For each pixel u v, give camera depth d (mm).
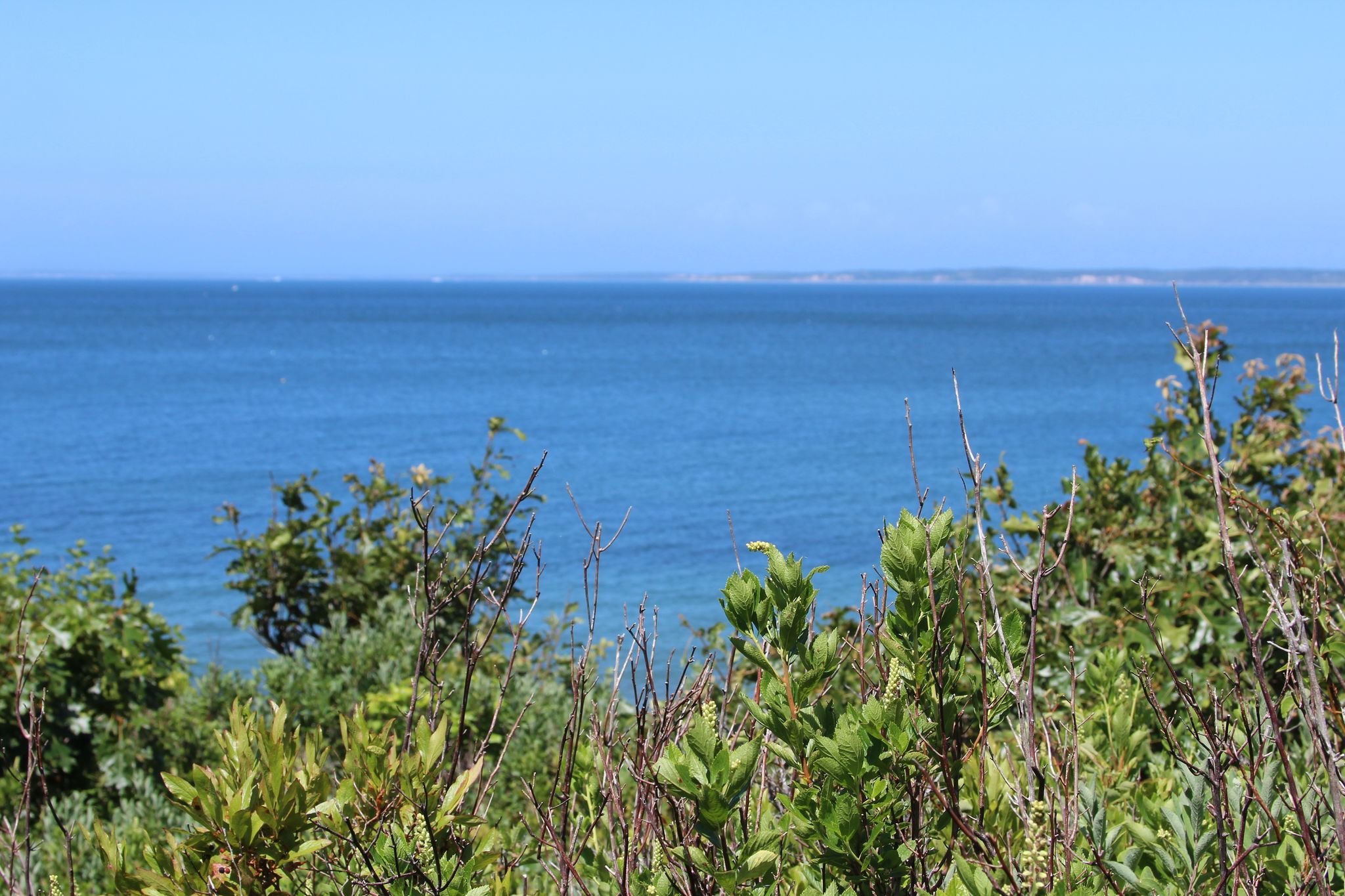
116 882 2223
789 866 2324
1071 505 2016
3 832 2420
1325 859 2111
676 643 12469
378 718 5758
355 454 35156
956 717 2121
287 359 78312
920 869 2182
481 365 74688
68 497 27875
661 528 23891
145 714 6633
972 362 78062
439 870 2125
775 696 2055
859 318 168875
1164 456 5965
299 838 2281
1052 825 2020
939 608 2109
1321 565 2365
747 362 77812
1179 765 2924
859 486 29219
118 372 66750
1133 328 137375
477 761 2459
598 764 2670
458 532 9859
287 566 9688
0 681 6191
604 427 42250
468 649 2514
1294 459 6254
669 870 2133
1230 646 4559
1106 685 3469
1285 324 139750
